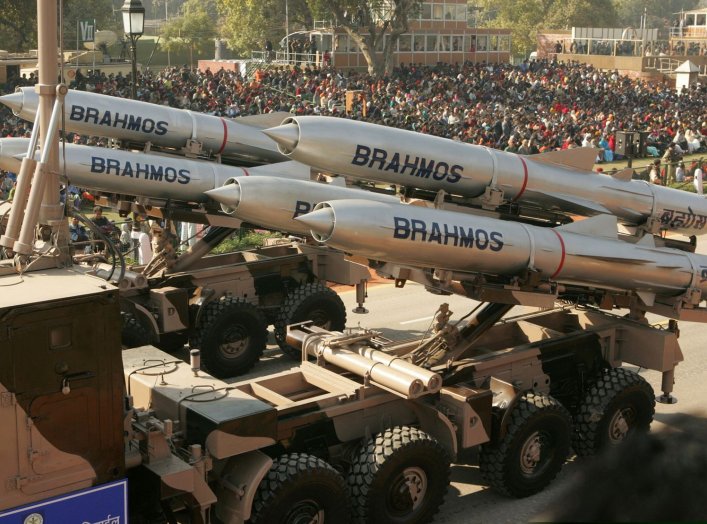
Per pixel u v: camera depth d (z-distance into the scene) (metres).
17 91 12.95
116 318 6.09
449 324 9.41
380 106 41.66
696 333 15.56
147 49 90.94
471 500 9.19
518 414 9.04
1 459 5.70
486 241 9.12
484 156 10.52
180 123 13.46
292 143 10.16
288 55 66.00
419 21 67.69
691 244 11.93
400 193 10.87
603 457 1.59
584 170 11.07
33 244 6.52
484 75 58.12
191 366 8.45
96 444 6.11
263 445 7.47
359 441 8.59
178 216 13.10
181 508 7.33
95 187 12.55
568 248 9.69
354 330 9.62
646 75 74.44
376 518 7.98
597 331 10.62
